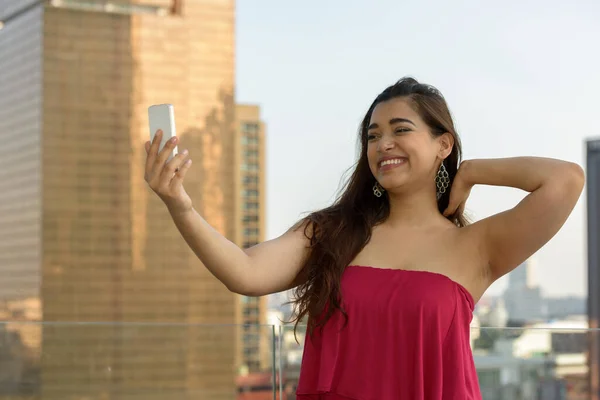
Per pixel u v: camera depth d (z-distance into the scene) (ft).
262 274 6.12
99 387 9.96
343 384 6.08
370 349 6.03
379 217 6.63
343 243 6.35
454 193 6.52
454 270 6.21
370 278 6.15
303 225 6.54
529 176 6.17
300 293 6.51
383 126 6.42
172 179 5.34
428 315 5.95
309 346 6.35
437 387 5.89
